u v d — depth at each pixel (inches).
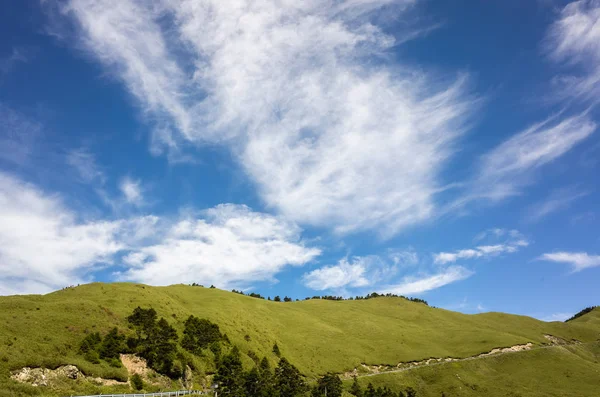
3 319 2714.1
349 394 4549.7
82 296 3981.3
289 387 3900.1
